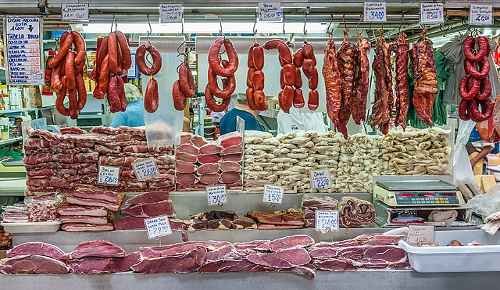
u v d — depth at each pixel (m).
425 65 3.28
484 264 3.10
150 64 3.50
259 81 3.29
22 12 3.29
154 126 3.64
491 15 3.15
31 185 3.66
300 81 3.38
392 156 3.84
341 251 3.15
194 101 7.55
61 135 3.65
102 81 3.15
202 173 3.75
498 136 4.09
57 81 3.15
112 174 3.65
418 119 3.56
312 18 3.53
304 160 3.79
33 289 3.06
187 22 3.66
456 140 4.21
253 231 3.54
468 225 3.59
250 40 3.53
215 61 3.24
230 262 3.08
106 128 3.69
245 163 3.78
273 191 3.71
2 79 7.14
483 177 4.50
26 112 7.87
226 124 5.02
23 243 3.32
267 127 5.54
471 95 3.29
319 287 3.12
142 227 3.54
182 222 3.58
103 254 3.08
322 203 3.64
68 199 3.52
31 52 3.18
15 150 7.38
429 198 3.60
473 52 3.30
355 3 3.06
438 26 3.84
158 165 3.71
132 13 3.40
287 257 3.10
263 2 3.03
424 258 3.07
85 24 3.67
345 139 3.79
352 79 3.32
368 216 3.60
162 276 3.07
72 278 3.07
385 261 3.15
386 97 3.33
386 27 4.09
